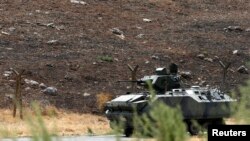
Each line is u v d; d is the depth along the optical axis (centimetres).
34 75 17712
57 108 15562
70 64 19038
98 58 19925
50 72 18162
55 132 2105
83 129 12512
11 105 15300
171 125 1953
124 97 10844
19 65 18362
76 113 15425
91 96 16875
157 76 11325
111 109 10888
